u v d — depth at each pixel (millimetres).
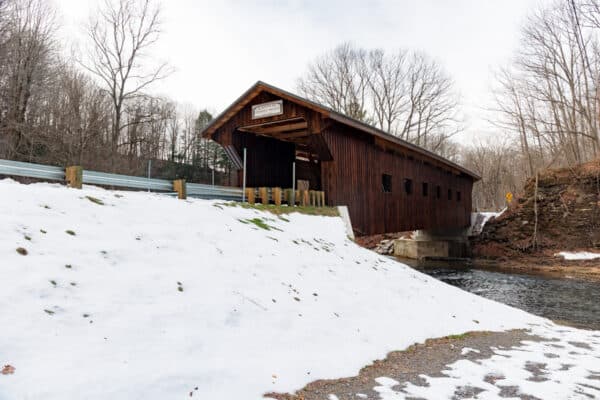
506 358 4543
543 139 26422
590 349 5227
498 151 43344
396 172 14672
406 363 4160
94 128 20969
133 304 3449
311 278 5758
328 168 10961
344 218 10656
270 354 3547
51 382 2332
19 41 16812
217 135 12977
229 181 36281
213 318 3729
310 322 4438
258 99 11945
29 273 3236
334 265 6828
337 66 39406
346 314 5047
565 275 16156
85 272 3586
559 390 3527
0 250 3336
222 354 3287
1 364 2354
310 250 7066
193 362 3033
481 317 6762
